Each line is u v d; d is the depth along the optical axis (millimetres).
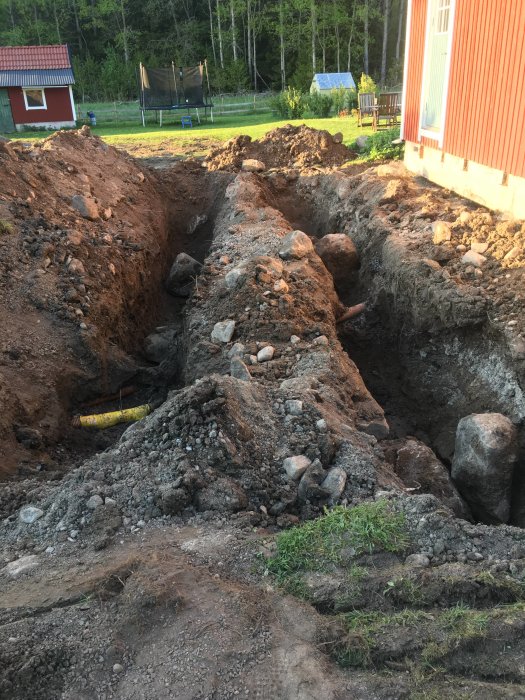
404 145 14445
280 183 15398
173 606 3477
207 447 4957
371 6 47969
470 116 10352
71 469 6027
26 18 51656
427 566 3838
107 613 3537
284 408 5742
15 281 8438
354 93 28422
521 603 3479
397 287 9602
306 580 3781
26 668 3178
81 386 7918
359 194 12789
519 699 2908
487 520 6805
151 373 8703
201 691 3041
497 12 9172
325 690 2996
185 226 15023
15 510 4863
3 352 7344
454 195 11438
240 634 3332
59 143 13125
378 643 3270
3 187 9984
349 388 7098
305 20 48719
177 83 28328
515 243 8797
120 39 47938
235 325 8078
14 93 27266
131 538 4316
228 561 3979
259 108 34781
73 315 8266
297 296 8703
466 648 3207
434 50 11922
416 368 9039
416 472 6168
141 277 10781
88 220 11000
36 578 3982
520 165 8977
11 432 6434
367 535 4043
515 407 7215
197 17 51875
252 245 10828
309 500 4789
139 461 4980
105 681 3160
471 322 8023
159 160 18219
